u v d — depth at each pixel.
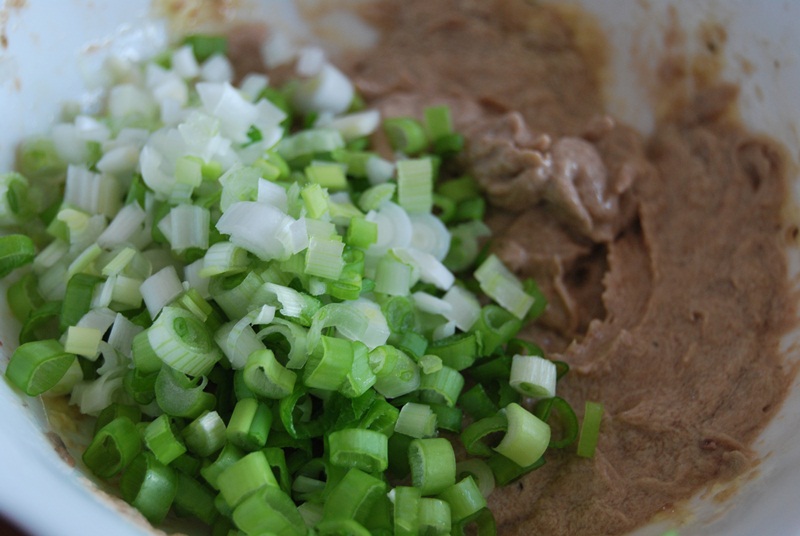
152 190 0.23
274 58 0.28
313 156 0.25
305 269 0.21
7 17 0.23
